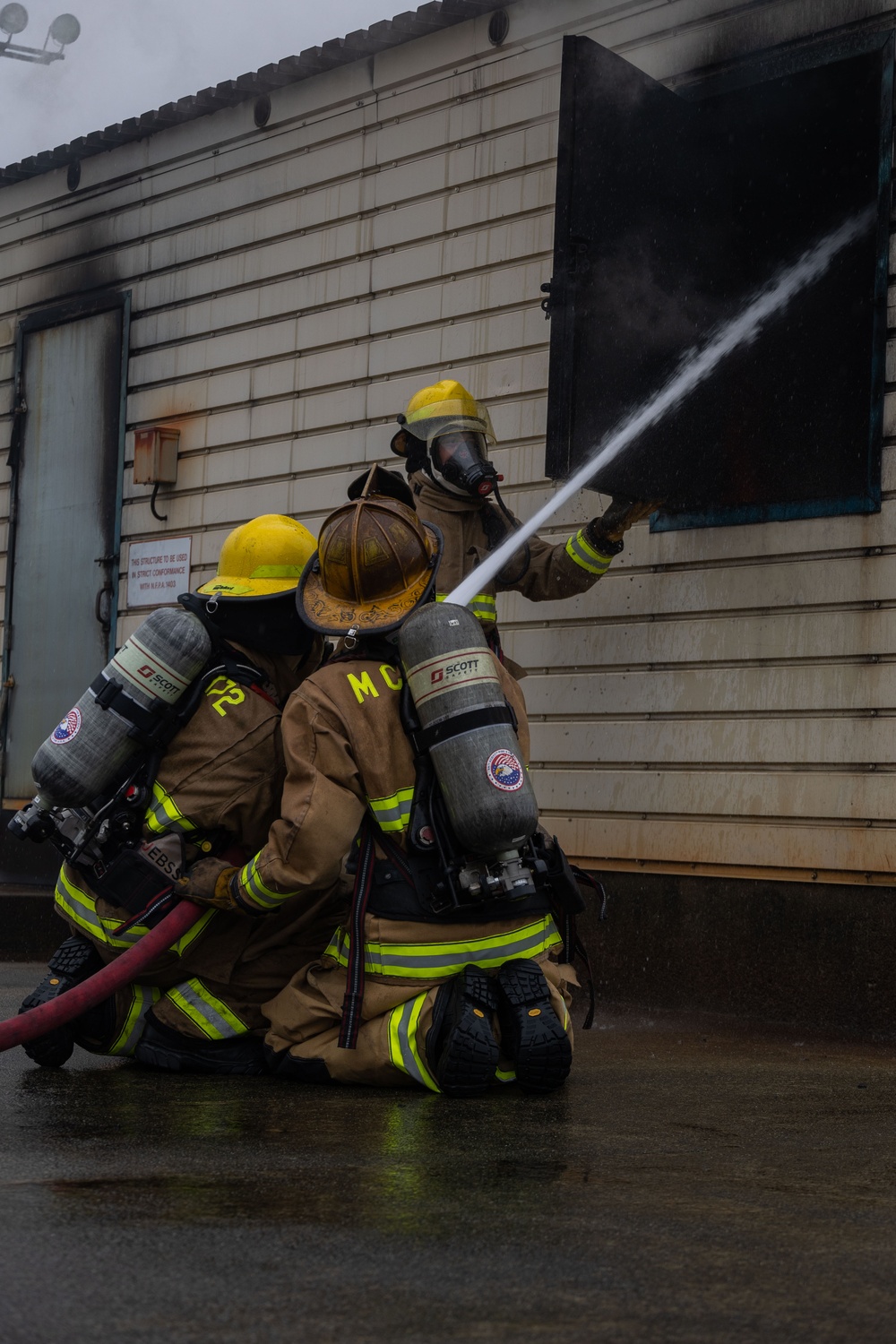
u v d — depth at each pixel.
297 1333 1.75
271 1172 2.56
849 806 4.94
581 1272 2.01
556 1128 3.04
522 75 6.18
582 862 5.62
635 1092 3.59
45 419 8.39
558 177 4.81
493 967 3.49
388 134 6.72
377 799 3.43
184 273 7.68
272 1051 3.65
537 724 5.80
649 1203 2.39
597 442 4.87
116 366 7.99
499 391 6.15
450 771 3.32
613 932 5.50
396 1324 1.79
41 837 3.73
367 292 6.76
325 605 3.62
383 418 6.66
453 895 3.40
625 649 5.57
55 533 8.27
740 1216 2.33
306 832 3.35
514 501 6.04
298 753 3.42
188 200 7.67
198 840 3.73
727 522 5.31
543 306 4.86
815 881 5.01
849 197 5.17
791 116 5.31
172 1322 1.78
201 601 3.76
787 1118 3.27
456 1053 3.30
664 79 5.66
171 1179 2.50
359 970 3.43
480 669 3.36
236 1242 2.11
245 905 3.46
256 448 7.23
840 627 5.02
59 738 3.63
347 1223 2.22
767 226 5.34
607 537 4.96
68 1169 2.57
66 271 8.35
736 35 5.47
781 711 5.14
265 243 7.26
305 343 7.03
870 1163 2.79
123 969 3.42
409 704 3.44
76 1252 2.05
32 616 8.35
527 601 5.88
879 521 4.96
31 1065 3.91
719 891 5.24
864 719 4.95
